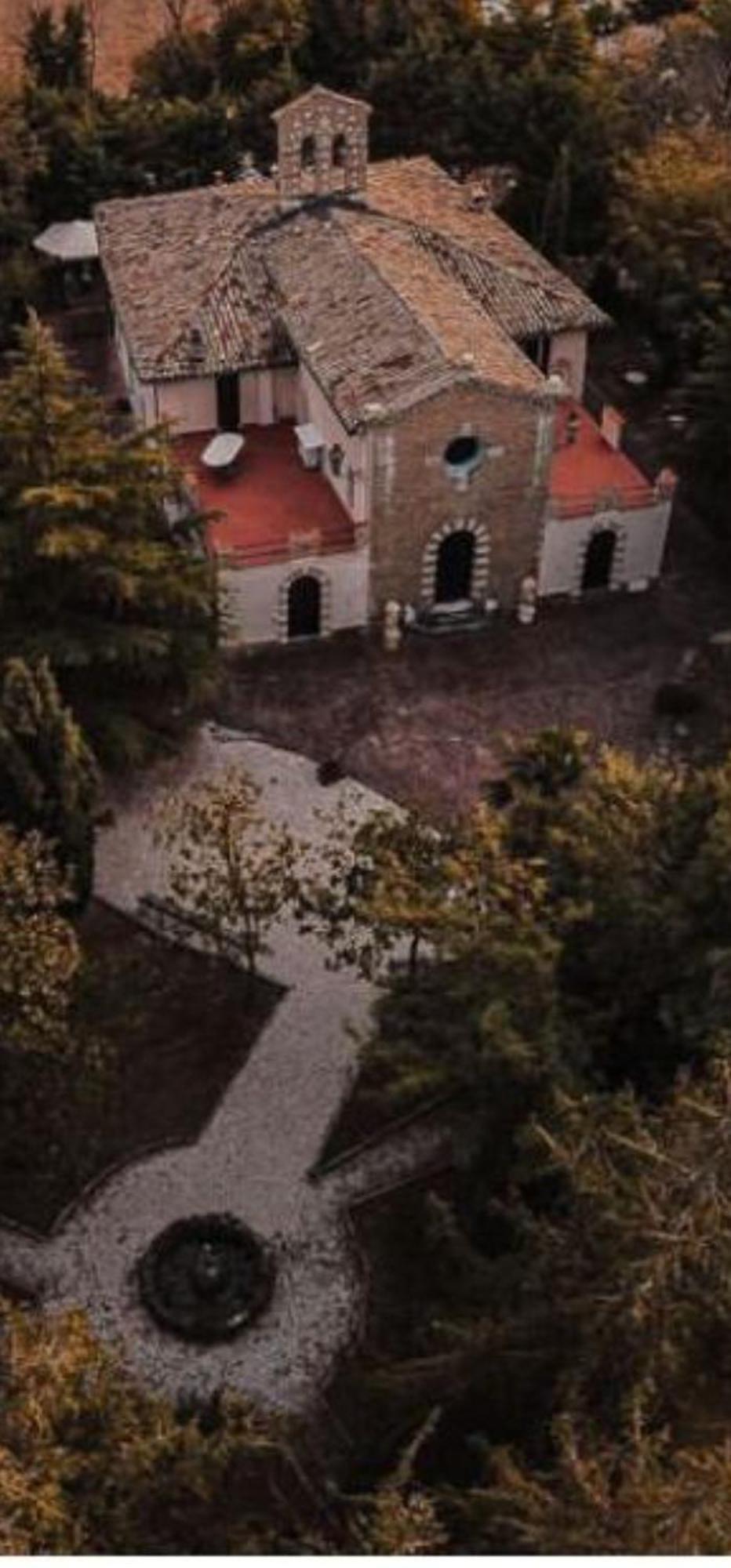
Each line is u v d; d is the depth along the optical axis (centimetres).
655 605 5531
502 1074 3098
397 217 5888
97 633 4350
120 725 4431
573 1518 2059
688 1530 1975
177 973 4184
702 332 6097
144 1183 3709
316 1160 3769
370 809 4666
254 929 4078
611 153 7188
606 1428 2427
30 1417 2234
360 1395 3322
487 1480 2659
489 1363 2728
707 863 3184
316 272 5544
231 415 5709
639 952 3288
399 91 7294
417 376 4838
